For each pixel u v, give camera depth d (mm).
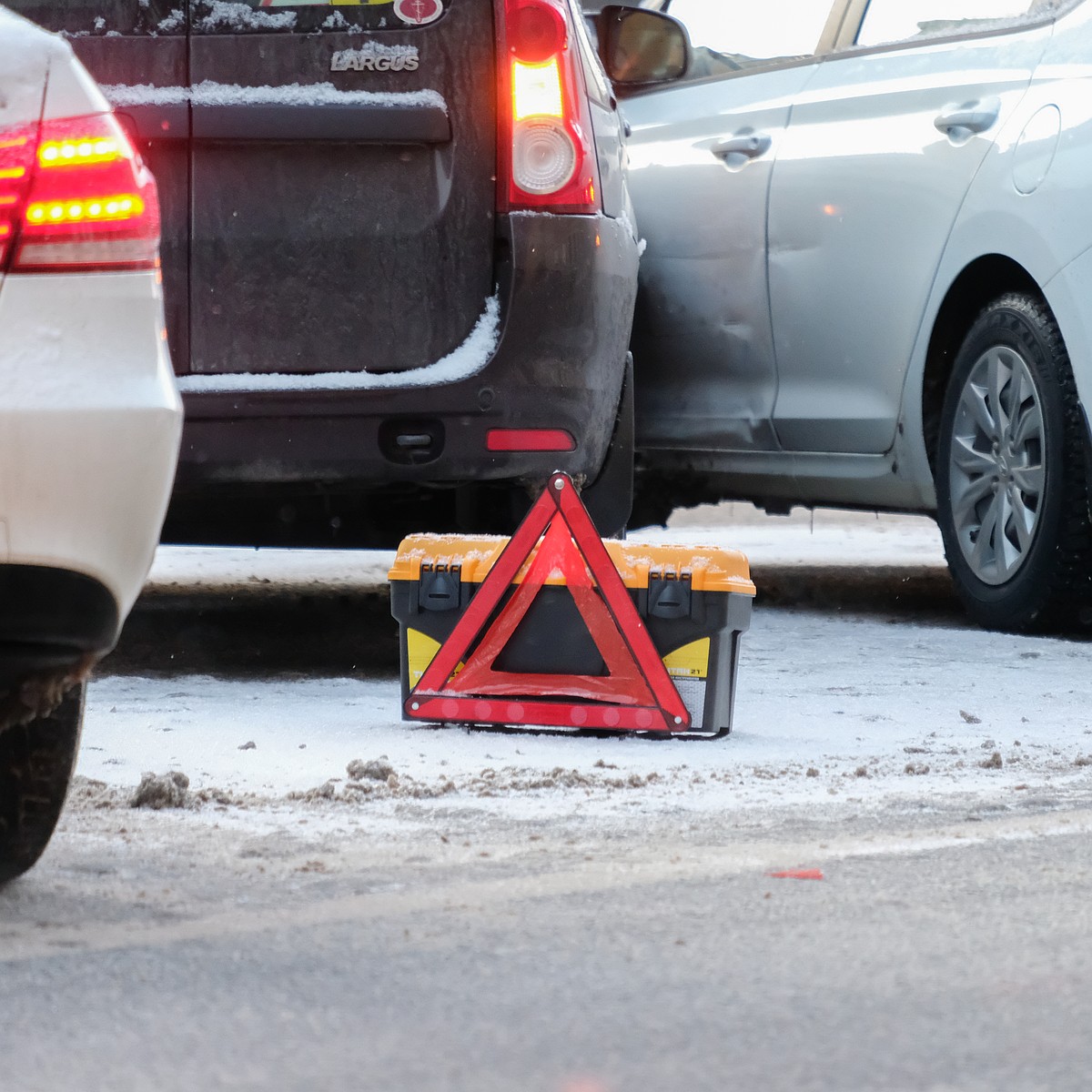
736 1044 6699
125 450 8227
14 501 7984
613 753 12992
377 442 15141
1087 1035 6824
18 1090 6238
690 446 22609
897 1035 6805
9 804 9008
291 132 15141
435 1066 6461
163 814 10805
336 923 8375
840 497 21797
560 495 13688
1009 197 18516
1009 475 19234
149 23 15289
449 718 13797
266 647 18938
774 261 21172
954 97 19531
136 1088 6246
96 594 8273
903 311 19859
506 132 15289
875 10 20906
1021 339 18844
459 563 13938
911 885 9133
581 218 15328
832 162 20562
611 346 15734
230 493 15617
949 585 27125
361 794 11305
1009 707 15180
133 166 8555
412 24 15328
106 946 7992
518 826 10539
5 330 8109
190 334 15250
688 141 22484
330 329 15273
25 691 8336
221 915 8523
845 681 16562
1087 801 11328
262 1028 6879
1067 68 18500
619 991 7336
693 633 13562
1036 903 8766
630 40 22047
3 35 8453
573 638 13680
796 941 8086
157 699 14977
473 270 15312
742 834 10344
